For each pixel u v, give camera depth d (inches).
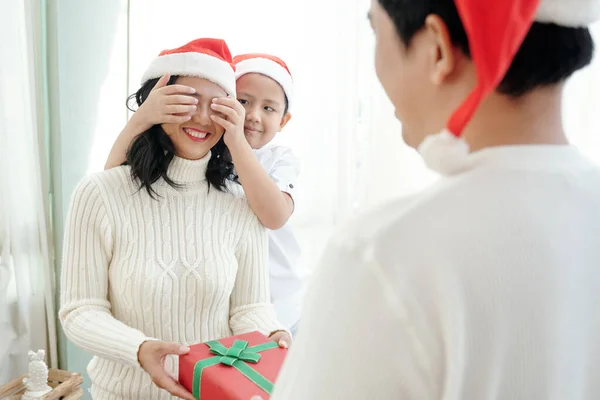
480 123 17.6
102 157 76.5
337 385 16.2
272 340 40.1
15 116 69.9
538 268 15.8
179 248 41.4
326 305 16.9
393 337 15.7
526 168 16.9
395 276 15.9
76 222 40.3
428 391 15.6
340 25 73.4
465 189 16.6
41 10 69.7
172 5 74.7
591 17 16.9
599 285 17.0
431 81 17.7
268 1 74.4
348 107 74.7
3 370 71.5
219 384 32.9
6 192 69.6
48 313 74.7
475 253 15.7
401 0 17.5
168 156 42.2
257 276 45.6
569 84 63.4
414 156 72.0
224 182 45.1
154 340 37.4
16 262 71.4
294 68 75.7
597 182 17.8
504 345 15.7
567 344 16.3
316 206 78.6
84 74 73.0
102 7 73.0
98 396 42.0
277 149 61.0
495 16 14.8
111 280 41.2
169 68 41.5
